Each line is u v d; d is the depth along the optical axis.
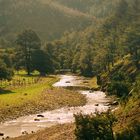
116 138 39.91
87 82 149.62
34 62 174.12
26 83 132.38
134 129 40.66
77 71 197.88
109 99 103.75
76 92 118.38
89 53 187.00
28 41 176.62
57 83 145.88
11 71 130.88
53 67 183.38
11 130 69.06
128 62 139.38
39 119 78.12
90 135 39.84
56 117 80.31
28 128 70.38
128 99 64.44
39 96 102.06
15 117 79.94
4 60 153.00
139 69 128.50
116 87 91.25
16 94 104.25
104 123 40.50
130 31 157.25
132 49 143.12
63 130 61.59
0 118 77.62
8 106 86.06
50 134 60.69
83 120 40.69
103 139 39.56
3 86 120.69
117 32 199.38
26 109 86.50
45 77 163.62
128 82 93.81
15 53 181.12
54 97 103.25
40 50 176.75
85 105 95.25
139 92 61.19
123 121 52.62
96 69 171.25
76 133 40.56
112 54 161.00
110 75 135.12
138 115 52.44
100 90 124.25
